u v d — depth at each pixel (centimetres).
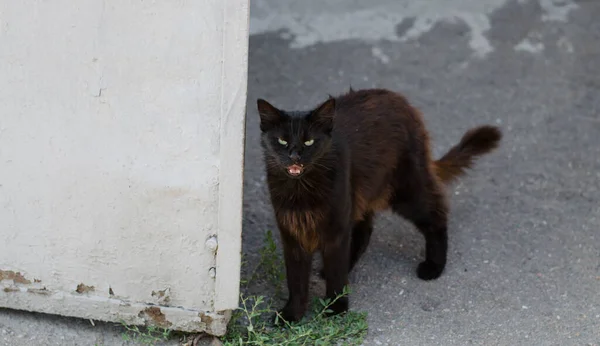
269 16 930
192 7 421
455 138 754
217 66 429
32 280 482
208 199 451
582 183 700
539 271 575
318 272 570
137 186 454
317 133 462
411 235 625
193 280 468
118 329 490
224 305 470
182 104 436
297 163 455
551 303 535
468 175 706
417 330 501
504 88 833
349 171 495
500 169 718
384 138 535
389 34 909
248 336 479
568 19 926
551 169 719
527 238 620
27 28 434
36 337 478
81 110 445
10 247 476
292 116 464
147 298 477
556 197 680
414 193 557
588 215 653
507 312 523
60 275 479
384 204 562
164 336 477
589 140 761
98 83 439
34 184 461
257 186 680
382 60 870
